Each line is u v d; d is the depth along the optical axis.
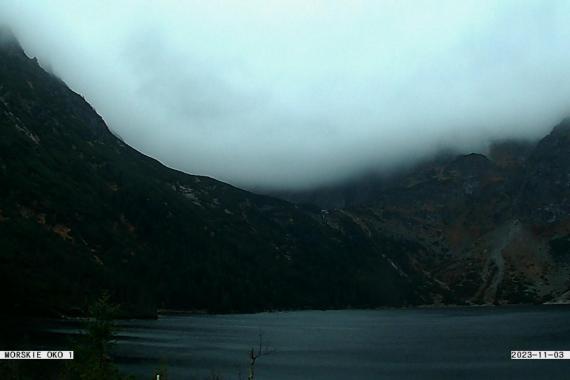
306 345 156.50
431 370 107.62
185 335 171.50
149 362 106.81
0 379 51.94
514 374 101.81
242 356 124.81
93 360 43.66
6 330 134.38
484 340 168.12
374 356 130.62
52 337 120.38
